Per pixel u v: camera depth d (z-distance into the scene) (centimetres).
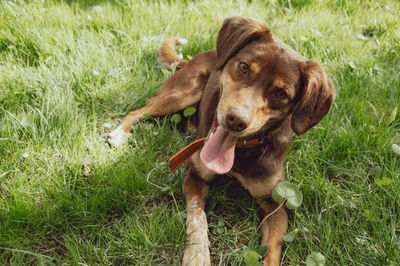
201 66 97
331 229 75
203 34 125
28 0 132
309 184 82
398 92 105
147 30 125
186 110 90
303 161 87
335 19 142
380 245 73
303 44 122
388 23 139
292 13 144
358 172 86
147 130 92
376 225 75
